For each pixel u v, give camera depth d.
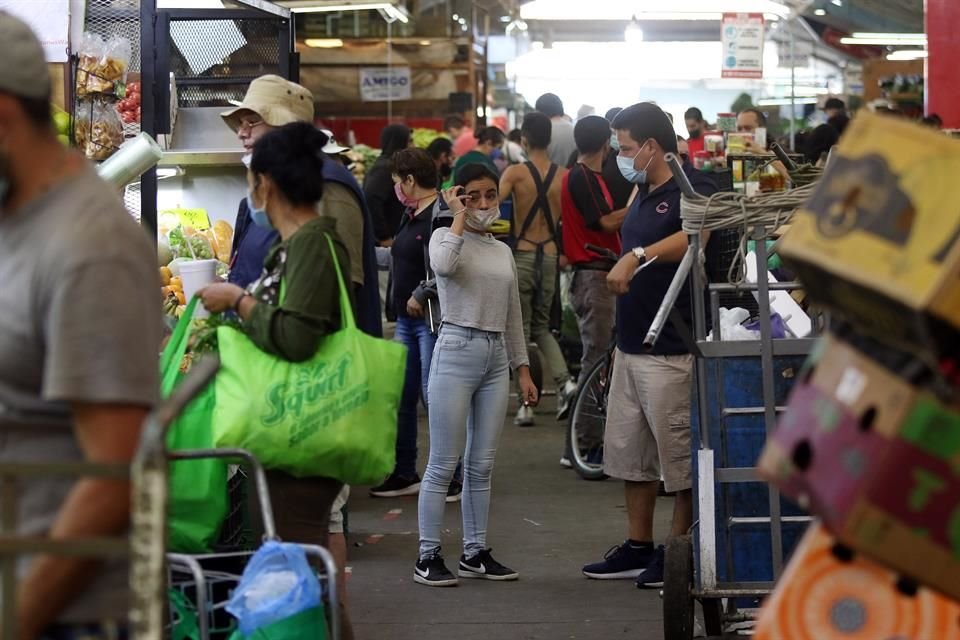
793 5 24.19
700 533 6.45
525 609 8.02
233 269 6.58
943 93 13.81
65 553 3.12
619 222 11.81
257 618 4.49
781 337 6.90
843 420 3.64
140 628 3.01
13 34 3.44
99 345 3.34
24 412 3.47
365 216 6.79
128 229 3.47
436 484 8.49
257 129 7.12
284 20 10.02
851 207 3.67
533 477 11.64
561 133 17.88
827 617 4.13
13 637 3.14
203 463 5.29
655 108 8.15
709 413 6.52
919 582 3.57
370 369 5.32
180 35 9.96
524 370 8.78
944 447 3.50
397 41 28.77
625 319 8.17
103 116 7.97
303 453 5.23
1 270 3.45
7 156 3.45
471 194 8.27
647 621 7.77
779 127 29.09
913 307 3.38
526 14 22.45
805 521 6.46
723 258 7.91
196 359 5.66
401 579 8.67
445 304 8.34
